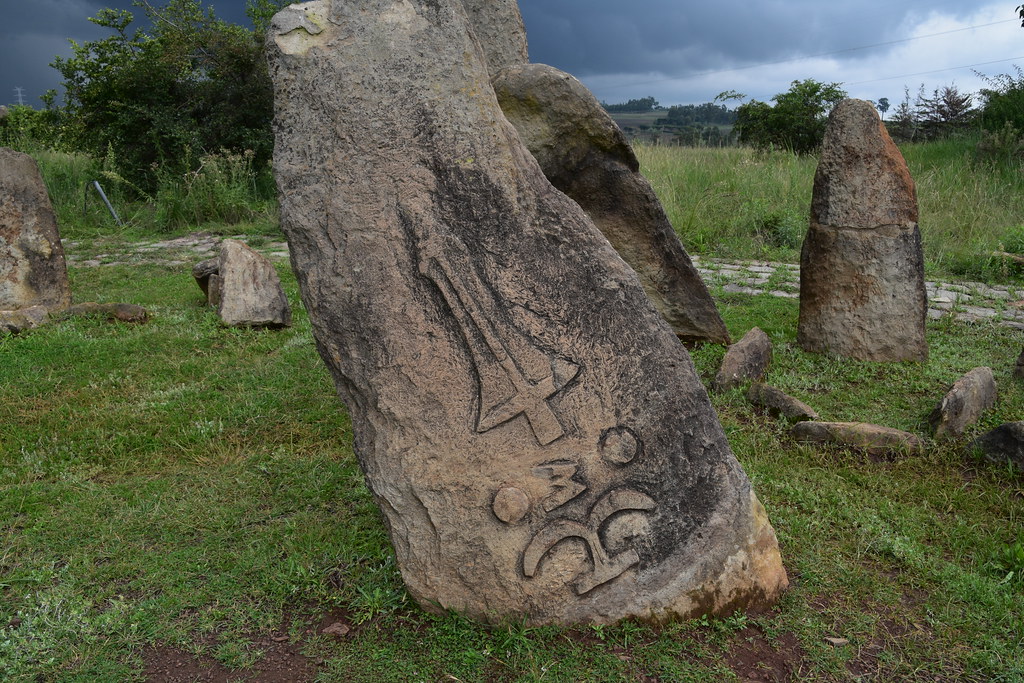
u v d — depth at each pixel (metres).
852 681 2.59
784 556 3.28
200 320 7.14
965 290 8.39
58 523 3.65
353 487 3.93
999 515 3.69
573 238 2.91
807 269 6.15
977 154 13.72
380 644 2.79
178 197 14.27
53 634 2.84
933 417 4.61
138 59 16.44
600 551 2.84
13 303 7.06
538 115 5.78
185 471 4.21
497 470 2.81
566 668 2.63
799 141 22.38
